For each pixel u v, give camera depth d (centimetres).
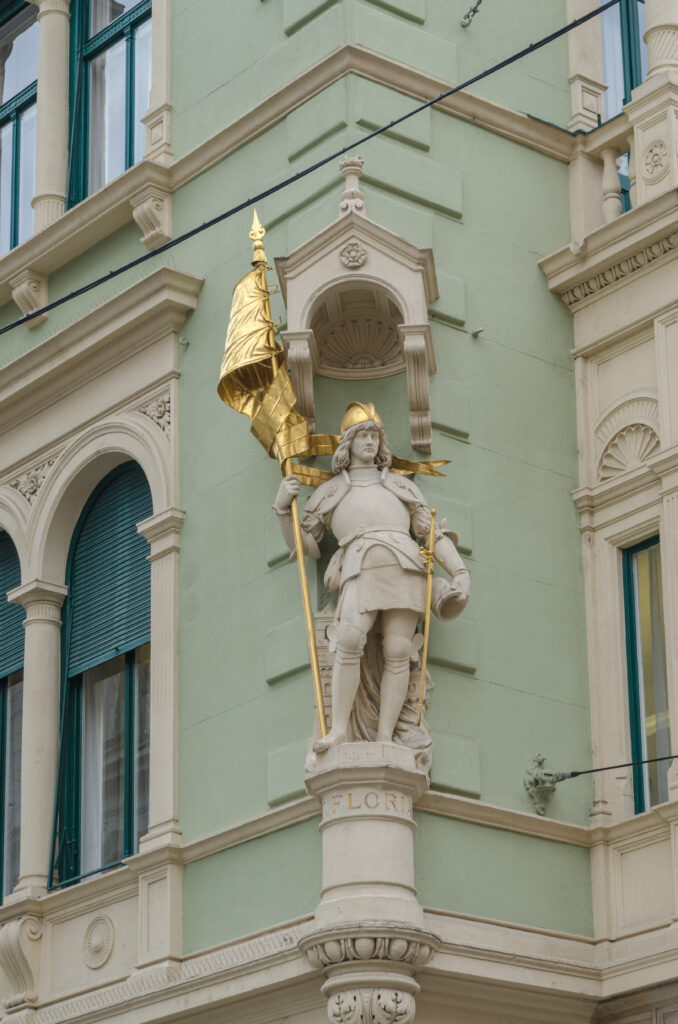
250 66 3048
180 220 3097
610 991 2655
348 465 2658
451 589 2589
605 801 2769
